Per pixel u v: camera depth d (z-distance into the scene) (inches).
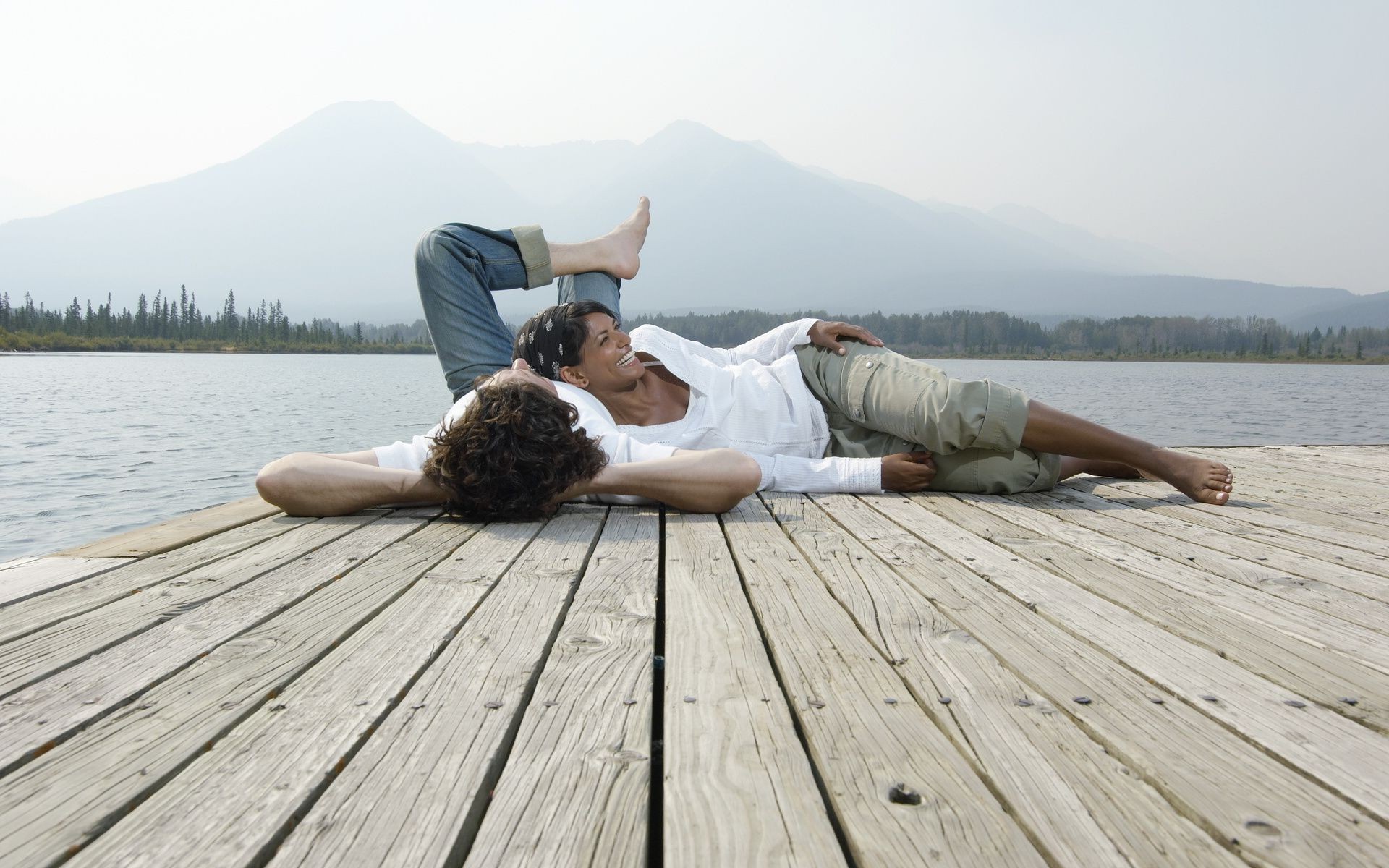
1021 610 70.0
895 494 130.8
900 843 35.8
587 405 116.8
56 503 326.6
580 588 76.4
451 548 91.4
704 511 111.3
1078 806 39.0
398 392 1317.7
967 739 45.9
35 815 37.4
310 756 43.4
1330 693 52.4
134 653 58.2
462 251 157.4
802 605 71.2
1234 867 34.4
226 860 34.3
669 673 55.4
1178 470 121.3
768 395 131.3
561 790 40.1
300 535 98.3
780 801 39.1
